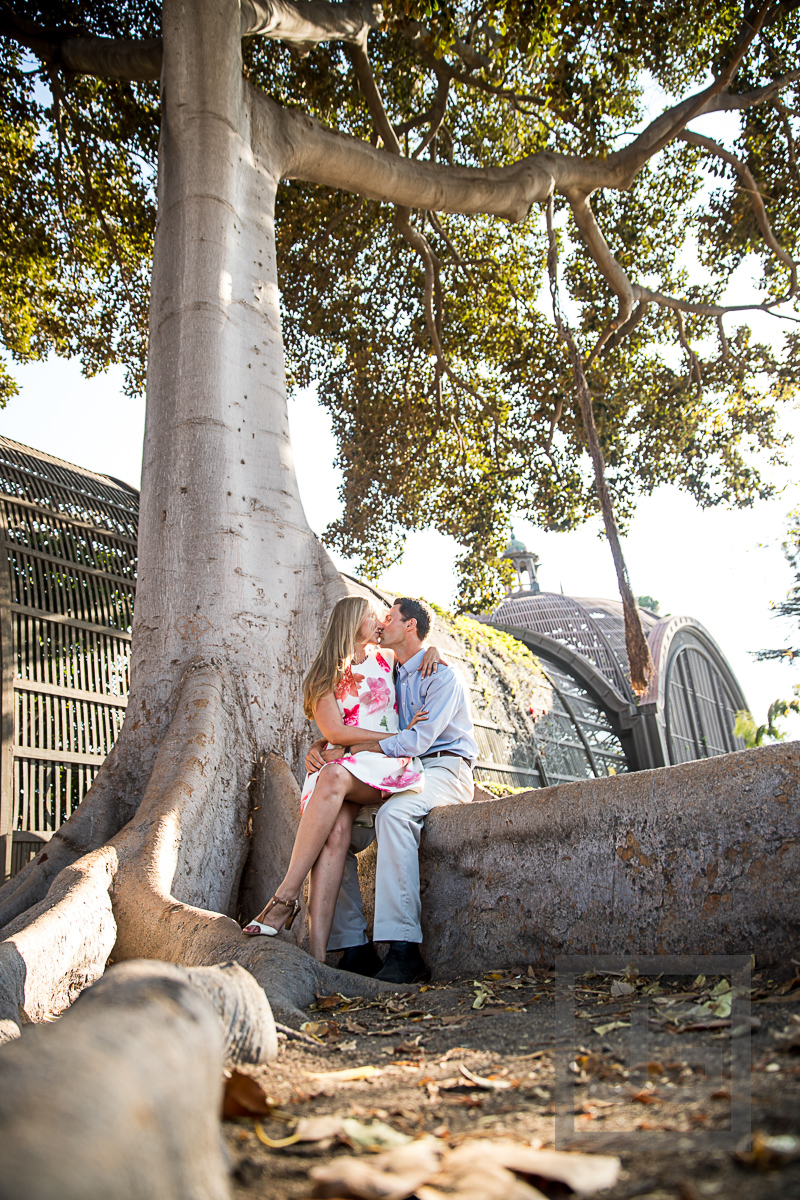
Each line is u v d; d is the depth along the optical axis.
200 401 5.79
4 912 4.32
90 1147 0.68
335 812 3.52
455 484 14.59
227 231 6.36
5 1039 2.41
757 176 12.02
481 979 3.11
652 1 9.18
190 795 4.35
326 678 3.80
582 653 22.33
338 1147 1.35
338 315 14.30
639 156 9.95
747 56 10.90
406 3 8.34
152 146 11.55
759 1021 1.87
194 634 5.24
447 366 13.04
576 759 18.55
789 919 2.45
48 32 8.85
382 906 3.52
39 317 13.31
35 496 9.93
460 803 3.75
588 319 13.36
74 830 4.73
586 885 3.03
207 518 5.50
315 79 11.16
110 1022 0.95
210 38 6.59
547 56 10.19
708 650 26.73
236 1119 1.54
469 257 13.98
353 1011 2.77
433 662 4.01
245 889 4.68
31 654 8.81
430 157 12.88
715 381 14.08
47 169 11.82
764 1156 1.04
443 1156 1.25
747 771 2.64
